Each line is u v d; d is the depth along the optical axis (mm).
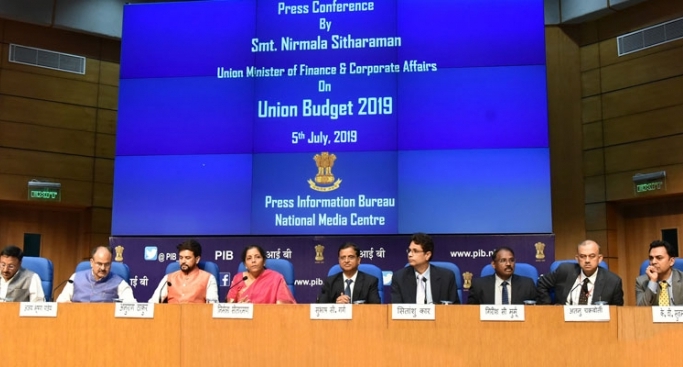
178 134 5449
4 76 6898
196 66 5520
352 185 5258
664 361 2318
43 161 7012
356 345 2512
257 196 5324
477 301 3867
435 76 5289
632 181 6520
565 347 2400
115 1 7387
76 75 7297
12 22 6973
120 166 5445
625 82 6680
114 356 2621
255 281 3889
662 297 3627
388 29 5387
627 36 6699
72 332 2652
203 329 2594
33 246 7137
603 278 3594
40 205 7102
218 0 5582
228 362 2564
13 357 2654
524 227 5043
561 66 7035
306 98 5398
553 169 6926
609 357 2367
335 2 5473
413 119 5270
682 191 6160
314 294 5156
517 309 2443
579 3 6828
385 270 5129
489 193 5109
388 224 5184
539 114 5148
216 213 5336
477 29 5297
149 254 5316
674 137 6277
